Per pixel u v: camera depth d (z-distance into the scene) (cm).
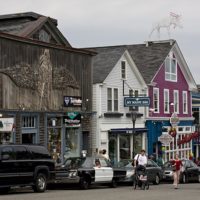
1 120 3506
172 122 5316
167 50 6153
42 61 4156
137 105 4859
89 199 2541
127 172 3888
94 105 4884
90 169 3456
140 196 2806
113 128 5053
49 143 4216
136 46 6378
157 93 5906
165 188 3694
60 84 4347
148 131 5662
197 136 6731
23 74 3962
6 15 4591
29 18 4547
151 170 4172
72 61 4509
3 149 2873
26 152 3006
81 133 4609
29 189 3319
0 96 3744
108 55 5222
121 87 5234
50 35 4519
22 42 3959
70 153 4469
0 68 3753
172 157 6156
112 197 2697
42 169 3094
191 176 4666
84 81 4653
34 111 4044
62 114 4356
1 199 2486
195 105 7150
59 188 3528
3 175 2838
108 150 4994
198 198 2758
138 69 5528
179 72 6456
